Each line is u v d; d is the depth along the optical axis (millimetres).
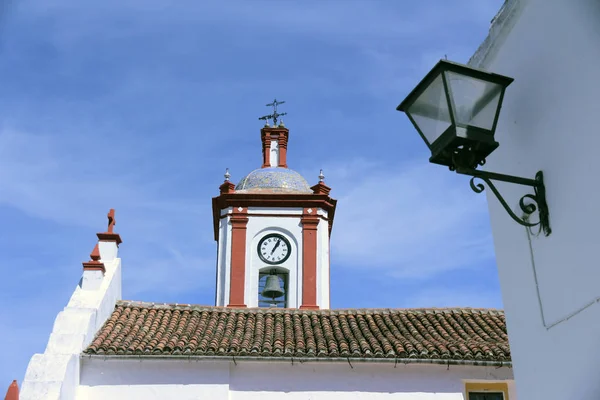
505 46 6738
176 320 15500
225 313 16141
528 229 6207
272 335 14844
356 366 13703
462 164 5598
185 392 13320
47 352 12992
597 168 5297
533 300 6125
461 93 5559
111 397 13203
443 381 13633
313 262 23062
